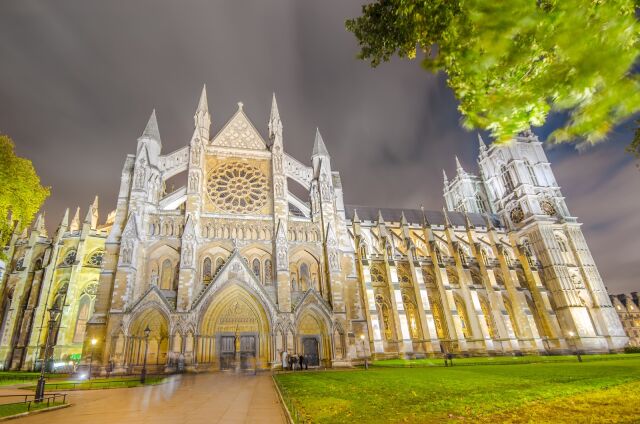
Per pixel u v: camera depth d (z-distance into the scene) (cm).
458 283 7362
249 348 4509
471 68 673
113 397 2108
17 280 6231
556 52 586
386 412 1364
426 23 848
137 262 4584
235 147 5816
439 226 8506
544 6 583
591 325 7512
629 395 1452
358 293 5306
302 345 4728
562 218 8719
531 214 8669
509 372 2989
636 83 507
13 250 6525
